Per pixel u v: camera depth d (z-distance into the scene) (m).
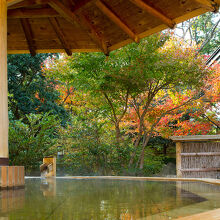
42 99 13.45
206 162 7.79
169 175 10.12
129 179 4.45
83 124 9.20
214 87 9.75
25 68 12.80
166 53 8.95
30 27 4.96
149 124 10.60
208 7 3.61
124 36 4.91
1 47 2.84
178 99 10.05
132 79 8.41
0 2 2.91
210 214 0.93
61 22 4.88
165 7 3.91
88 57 8.35
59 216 1.07
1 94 2.73
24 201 1.56
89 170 8.95
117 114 10.27
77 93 10.91
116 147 8.74
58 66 9.58
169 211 1.18
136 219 0.99
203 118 10.83
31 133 9.55
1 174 2.50
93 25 4.70
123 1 4.15
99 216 1.07
